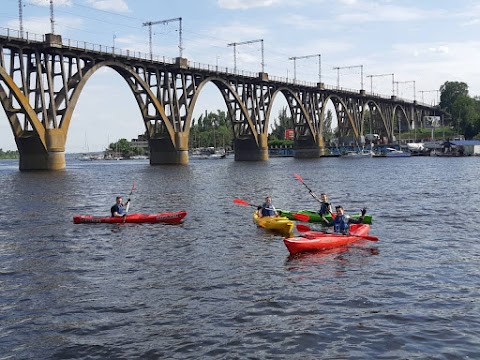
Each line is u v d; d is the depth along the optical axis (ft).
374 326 37.96
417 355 33.24
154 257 60.34
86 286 48.83
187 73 320.29
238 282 49.32
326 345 35.01
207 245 67.00
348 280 49.57
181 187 163.12
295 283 48.80
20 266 56.95
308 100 460.96
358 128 536.42
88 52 248.32
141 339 36.55
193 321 39.55
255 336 36.63
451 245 65.05
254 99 390.01
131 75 281.33
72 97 243.60
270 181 185.57
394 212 96.68
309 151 472.03
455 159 369.30
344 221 68.03
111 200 126.41
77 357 34.09
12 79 218.79
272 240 70.08
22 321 40.22
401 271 52.47
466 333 36.42
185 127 323.78
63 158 244.83
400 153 460.55
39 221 89.86
